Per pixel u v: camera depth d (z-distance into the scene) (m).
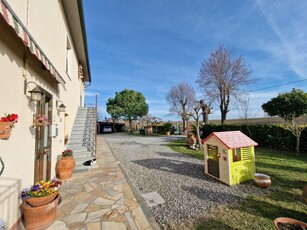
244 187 3.78
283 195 3.34
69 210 2.72
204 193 3.50
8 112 2.09
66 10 5.43
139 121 26.33
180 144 10.86
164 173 4.89
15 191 2.25
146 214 2.64
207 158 4.70
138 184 4.03
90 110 9.73
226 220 2.51
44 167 3.58
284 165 5.50
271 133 8.89
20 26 1.91
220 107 14.19
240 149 4.16
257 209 2.82
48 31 3.71
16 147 2.29
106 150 8.73
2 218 1.96
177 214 2.71
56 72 3.59
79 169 4.81
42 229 2.23
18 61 2.35
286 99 10.02
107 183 3.93
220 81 13.70
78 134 7.11
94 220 2.46
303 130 7.59
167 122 23.03
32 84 2.83
